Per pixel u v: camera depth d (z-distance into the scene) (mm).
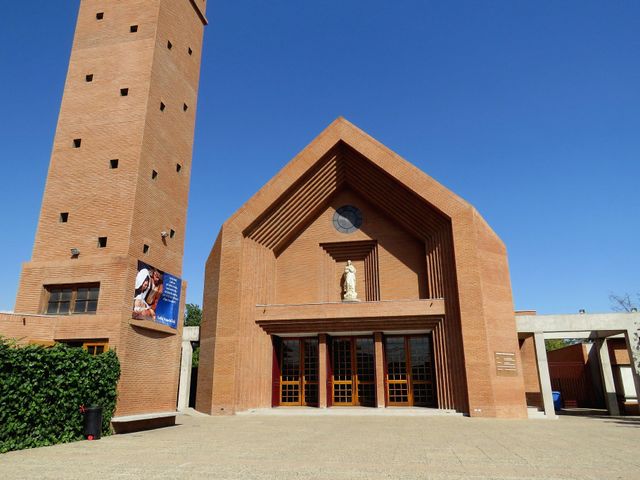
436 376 19734
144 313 15297
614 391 22484
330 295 23484
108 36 18562
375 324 20609
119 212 15719
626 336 20656
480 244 19938
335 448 9469
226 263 21453
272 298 23203
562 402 28094
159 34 18516
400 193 21844
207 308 22375
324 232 24000
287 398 22000
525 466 7398
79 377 11312
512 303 20062
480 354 18375
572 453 8805
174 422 15875
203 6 22266
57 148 17141
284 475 6660
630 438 11336
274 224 22766
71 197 16359
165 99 18422
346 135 22312
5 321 13594
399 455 8523
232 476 6602
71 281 14898
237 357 20203
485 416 17688
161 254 16953
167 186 17859
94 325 14148
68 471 7059
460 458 8188
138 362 14789
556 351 32031
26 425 9656
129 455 8625
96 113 17391
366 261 23688
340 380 21719
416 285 22203
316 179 22844
